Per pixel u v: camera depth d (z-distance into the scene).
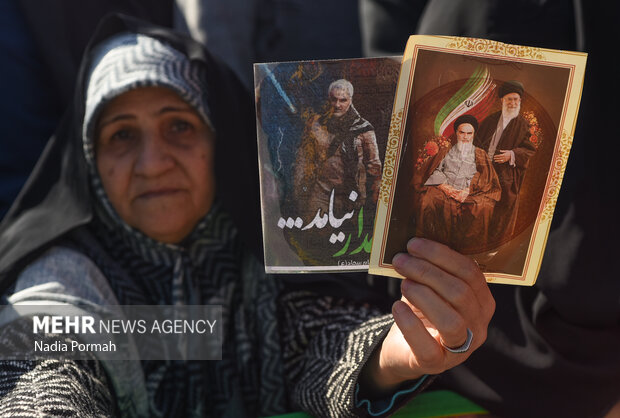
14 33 2.17
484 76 1.10
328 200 1.23
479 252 1.16
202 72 1.71
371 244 1.21
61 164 1.70
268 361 1.68
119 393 1.46
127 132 1.63
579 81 1.10
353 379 1.39
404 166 1.13
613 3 1.50
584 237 1.47
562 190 1.51
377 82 1.22
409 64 1.10
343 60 1.21
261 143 1.23
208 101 1.69
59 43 2.21
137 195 1.62
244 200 1.70
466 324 1.17
